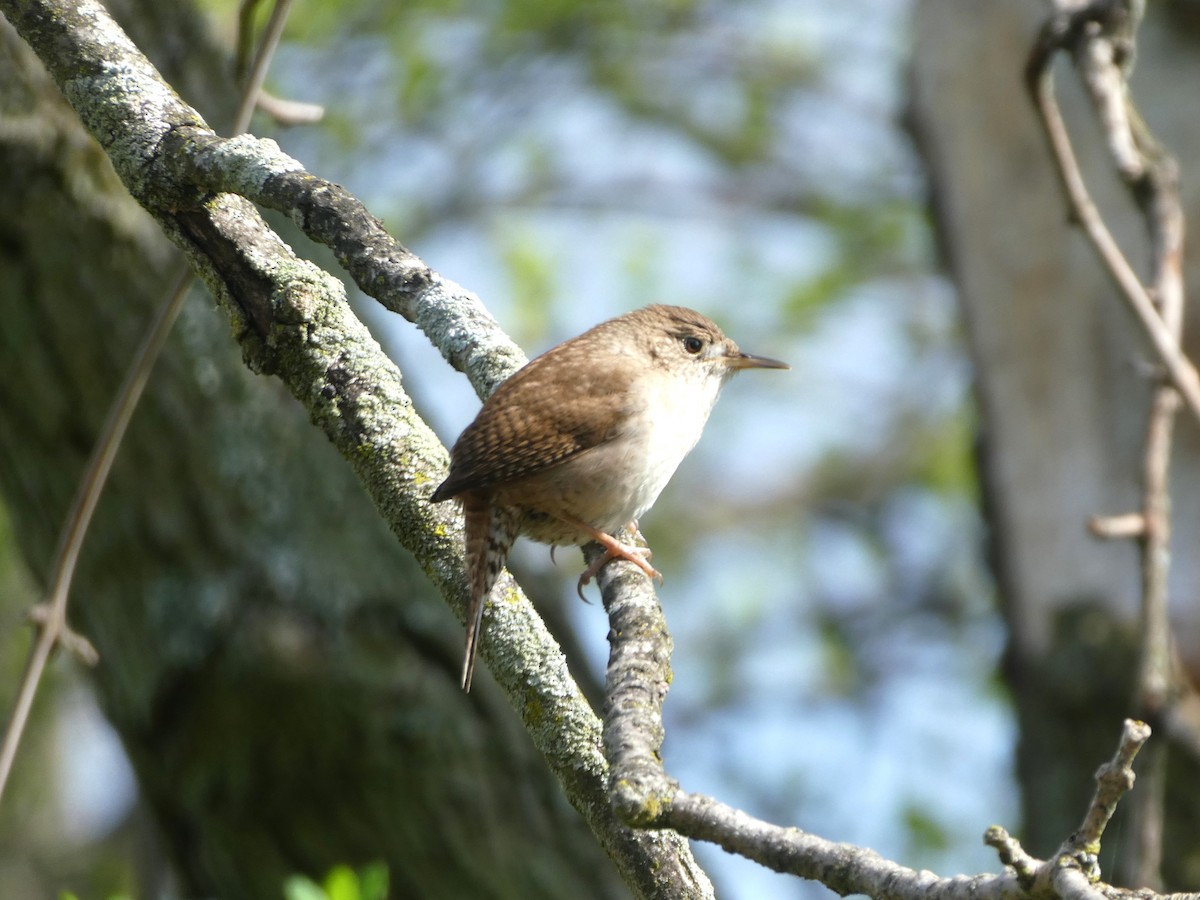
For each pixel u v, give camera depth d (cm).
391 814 1015
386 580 1034
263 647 999
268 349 650
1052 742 1232
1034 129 1312
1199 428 1201
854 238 2108
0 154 995
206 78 1054
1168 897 391
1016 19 1330
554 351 875
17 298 1006
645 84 2086
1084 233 853
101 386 1009
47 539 1042
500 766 1038
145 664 1012
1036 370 1302
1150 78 1257
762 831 444
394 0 1819
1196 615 1167
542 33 1962
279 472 1021
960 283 1380
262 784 1012
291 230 1030
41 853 1933
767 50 2147
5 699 1722
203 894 1073
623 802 461
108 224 1010
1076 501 1262
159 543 1010
